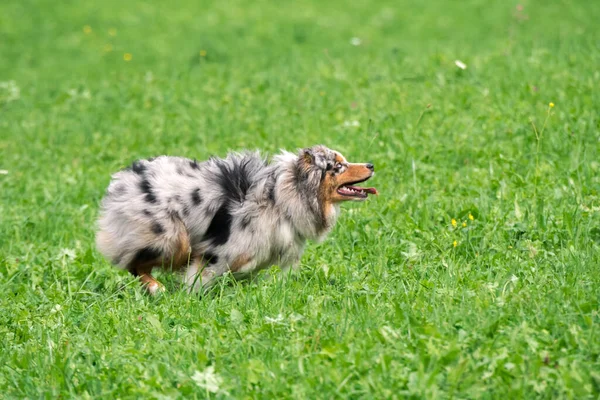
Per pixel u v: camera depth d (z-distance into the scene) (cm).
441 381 802
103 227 1174
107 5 3909
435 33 3167
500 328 894
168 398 809
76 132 1995
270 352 880
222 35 3316
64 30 3534
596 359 826
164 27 3522
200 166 1173
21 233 1439
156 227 1135
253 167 1159
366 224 1310
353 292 1040
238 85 2211
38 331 1012
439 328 897
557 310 923
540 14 3216
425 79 2011
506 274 1054
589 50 2114
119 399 828
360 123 1764
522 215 1255
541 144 1534
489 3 3575
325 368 823
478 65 2066
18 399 859
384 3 3800
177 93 2194
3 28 3562
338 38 3198
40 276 1236
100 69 2870
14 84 2562
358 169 1145
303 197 1137
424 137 1633
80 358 935
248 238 1130
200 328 966
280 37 3244
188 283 1150
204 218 1137
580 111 1642
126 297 1096
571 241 1143
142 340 962
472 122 1662
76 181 1672
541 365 804
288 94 2058
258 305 1016
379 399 777
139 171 1167
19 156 1872
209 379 820
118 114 2098
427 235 1222
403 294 1010
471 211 1281
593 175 1386
